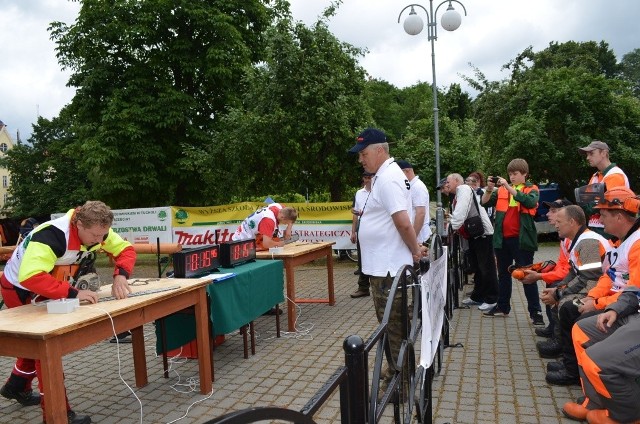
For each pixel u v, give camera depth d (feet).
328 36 37.93
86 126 51.72
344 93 38.06
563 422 10.98
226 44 51.37
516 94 51.13
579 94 46.34
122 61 53.42
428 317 9.54
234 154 39.70
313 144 37.14
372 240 11.61
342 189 40.75
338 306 24.02
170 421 12.01
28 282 10.03
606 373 9.41
